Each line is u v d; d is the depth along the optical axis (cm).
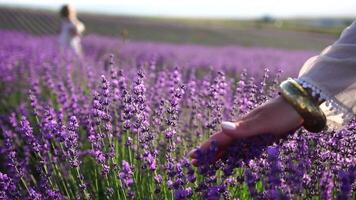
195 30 2033
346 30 94
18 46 620
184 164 124
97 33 1488
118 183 148
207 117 183
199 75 388
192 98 193
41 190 158
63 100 236
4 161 203
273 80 180
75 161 155
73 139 156
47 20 1781
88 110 209
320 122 92
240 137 92
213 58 738
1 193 146
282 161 123
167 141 165
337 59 91
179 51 864
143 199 145
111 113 197
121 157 175
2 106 299
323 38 1925
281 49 1247
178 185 119
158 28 1958
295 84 91
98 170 171
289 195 104
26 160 185
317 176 120
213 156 97
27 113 243
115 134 181
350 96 92
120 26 1853
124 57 623
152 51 795
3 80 340
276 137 95
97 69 356
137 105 150
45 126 175
